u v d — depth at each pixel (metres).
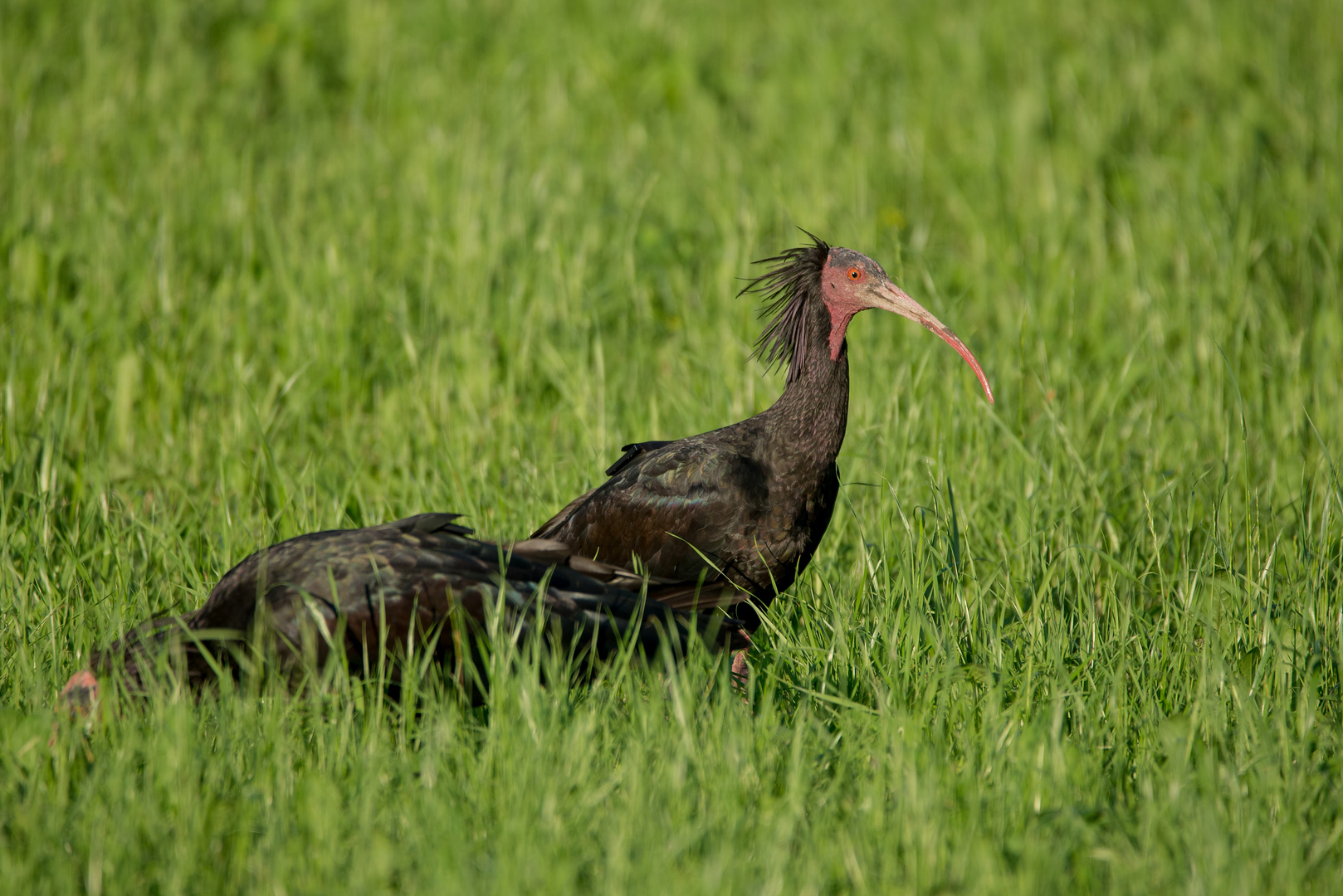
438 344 13.66
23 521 10.38
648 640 8.48
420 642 8.11
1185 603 9.27
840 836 6.72
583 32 24.61
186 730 7.34
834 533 11.43
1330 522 10.55
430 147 18.70
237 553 10.43
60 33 22.88
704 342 14.74
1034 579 9.98
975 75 22.50
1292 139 19.89
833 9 26.38
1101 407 13.19
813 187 18.34
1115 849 6.72
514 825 6.57
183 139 18.98
